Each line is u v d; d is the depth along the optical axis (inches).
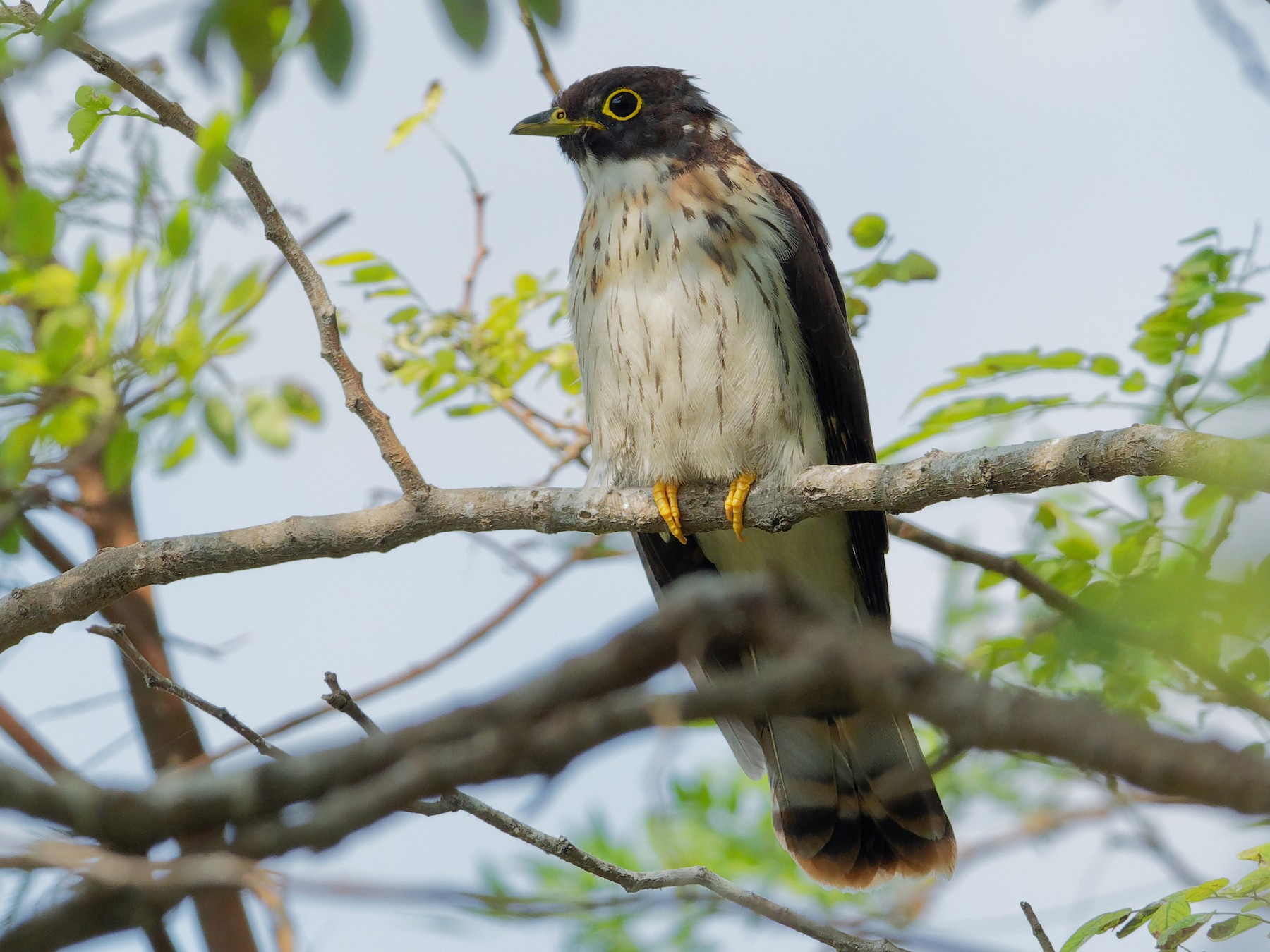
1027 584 324.5
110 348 344.2
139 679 389.1
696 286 388.2
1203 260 310.2
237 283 349.4
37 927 100.5
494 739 107.9
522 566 414.9
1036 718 110.3
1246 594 197.0
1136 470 260.2
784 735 381.4
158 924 103.5
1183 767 105.7
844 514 404.5
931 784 374.0
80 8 152.4
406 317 425.7
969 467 287.1
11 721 339.9
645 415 390.6
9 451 337.7
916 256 397.4
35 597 322.7
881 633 126.5
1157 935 234.7
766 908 261.4
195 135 287.6
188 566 319.9
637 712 110.4
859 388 411.2
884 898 377.4
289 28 149.7
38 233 323.3
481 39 146.6
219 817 105.3
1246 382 299.1
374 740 108.8
